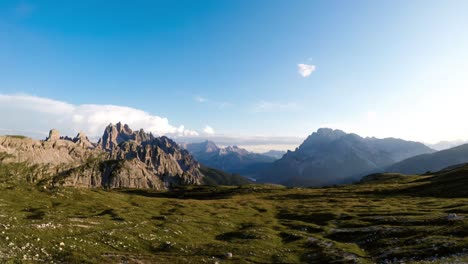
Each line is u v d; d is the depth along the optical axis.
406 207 100.69
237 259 47.75
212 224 82.00
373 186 196.25
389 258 48.44
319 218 97.06
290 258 51.00
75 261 36.50
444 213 78.06
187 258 45.25
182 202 144.25
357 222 82.31
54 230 49.47
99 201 117.19
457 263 35.38
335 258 49.91
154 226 69.62
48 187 130.50
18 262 31.97
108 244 48.78
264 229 76.38
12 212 74.88
